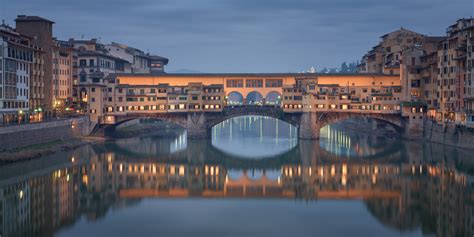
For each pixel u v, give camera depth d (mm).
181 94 189875
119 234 79625
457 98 160375
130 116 185750
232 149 169625
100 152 153500
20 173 114688
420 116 182875
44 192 101625
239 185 114438
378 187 110000
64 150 148125
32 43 170125
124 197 101938
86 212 90750
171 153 157750
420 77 193250
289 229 82938
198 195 105125
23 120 149500
